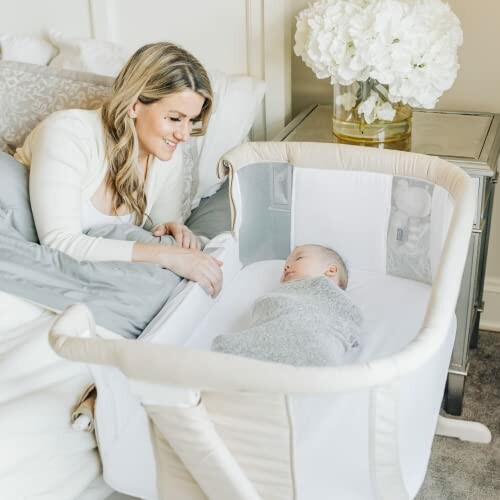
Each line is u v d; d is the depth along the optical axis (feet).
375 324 5.04
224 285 5.55
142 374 3.08
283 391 2.92
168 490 3.72
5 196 5.30
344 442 3.47
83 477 4.19
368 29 5.53
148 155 5.73
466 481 5.63
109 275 4.91
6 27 7.82
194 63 5.28
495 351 7.16
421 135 6.26
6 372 4.23
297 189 5.50
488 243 6.98
